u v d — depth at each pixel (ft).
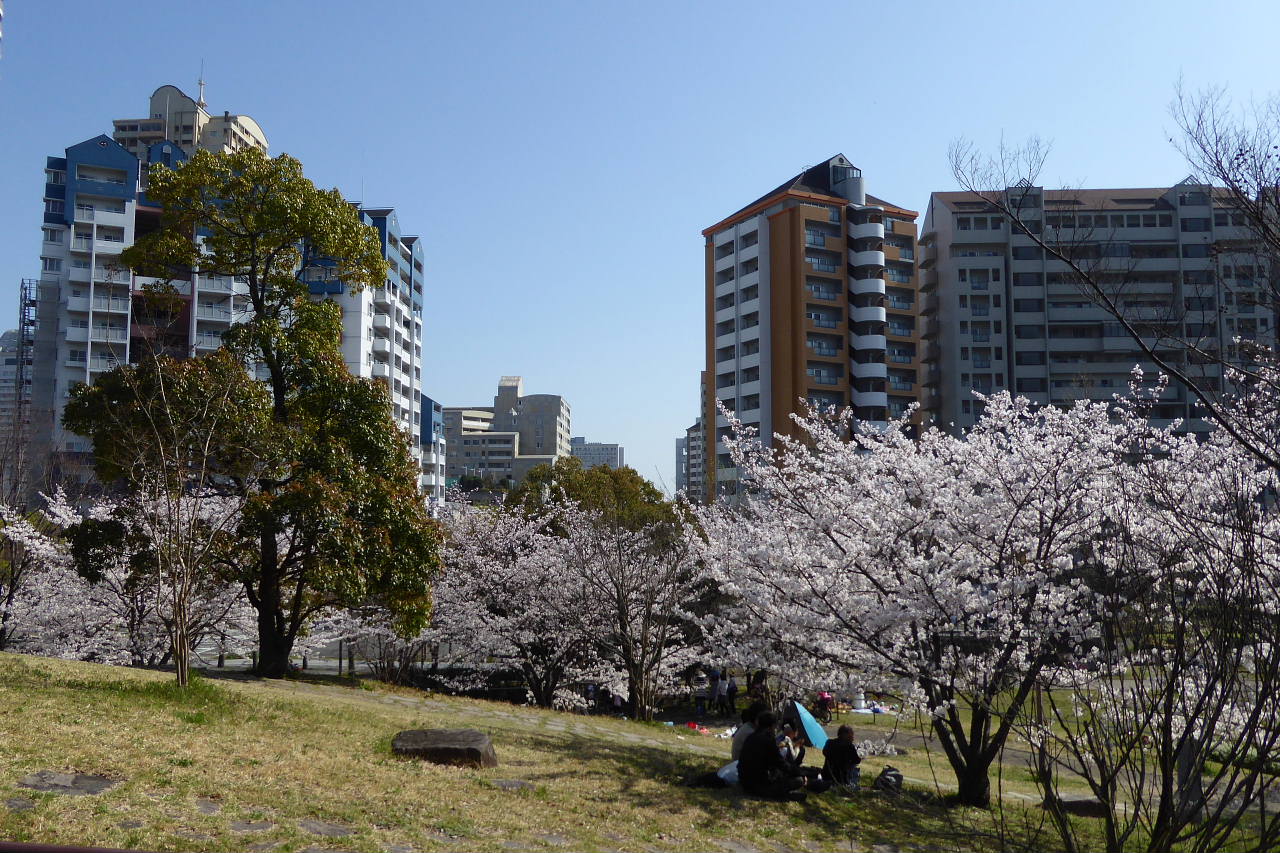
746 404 194.08
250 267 62.90
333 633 77.61
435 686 91.20
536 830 23.66
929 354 198.39
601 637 74.23
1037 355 184.96
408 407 232.12
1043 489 33.68
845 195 194.90
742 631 41.78
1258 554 20.92
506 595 82.43
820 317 188.44
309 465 56.24
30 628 67.21
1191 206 160.04
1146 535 27.07
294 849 18.98
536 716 54.95
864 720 67.00
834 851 26.55
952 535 35.40
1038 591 31.45
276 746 27.58
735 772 32.99
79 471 88.53
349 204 64.34
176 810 20.22
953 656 34.04
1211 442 31.60
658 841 24.73
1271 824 16.81
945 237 192.95
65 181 183.42
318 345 60.13
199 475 45.09
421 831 21.81
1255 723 16.71
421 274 243.40
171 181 59.72
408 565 60.18
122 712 28.32
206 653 84.17
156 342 55.42
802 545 38.65
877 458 40.11
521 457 501.15
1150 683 18.44
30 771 21.20
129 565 59.67
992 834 28.91
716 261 206.80
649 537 74.54
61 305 180.75
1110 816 18.21
